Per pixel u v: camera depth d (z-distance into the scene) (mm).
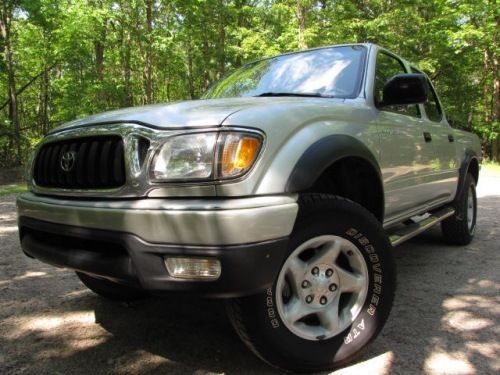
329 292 2490
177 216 2029
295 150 2289
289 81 3555
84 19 20125
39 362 2609
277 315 2279
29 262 4777
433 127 4238
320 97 3150
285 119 2367
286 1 19156
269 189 2146
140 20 22156
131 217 2123
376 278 2617
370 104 3166
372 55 3537
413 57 22016
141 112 2473
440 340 2811
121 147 2297
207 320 3189
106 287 3441
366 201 3039
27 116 30266
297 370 2369
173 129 2197
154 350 2738
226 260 1999
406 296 3625
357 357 2537
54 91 26812
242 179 2092
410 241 5621
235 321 2260
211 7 21812
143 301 3588
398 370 2447
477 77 26656
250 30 20734
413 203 3758
